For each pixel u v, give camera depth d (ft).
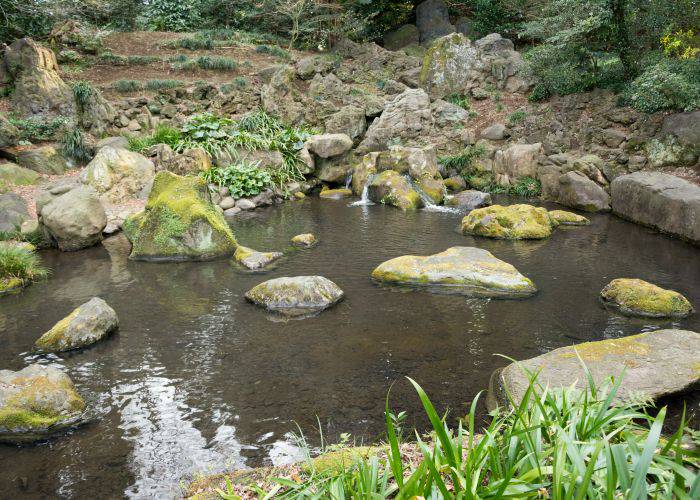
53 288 24.36
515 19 71.51
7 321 20.63
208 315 20.81
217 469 11.58
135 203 38.37
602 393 9.92
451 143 52.95
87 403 14.56
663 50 45.93
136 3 73.41
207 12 77.97
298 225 36.06
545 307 21.16
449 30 74.64
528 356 16.92
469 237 32.42
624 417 8.32
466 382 15.25
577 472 6.80
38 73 46.39
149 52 65.10
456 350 17.42
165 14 74.74
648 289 20.92
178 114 54.29
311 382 15.46
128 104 52.49
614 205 38.34
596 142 45.60
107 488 11.09
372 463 8.10
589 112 48.57
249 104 58.13
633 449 7.27
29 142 43.29
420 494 7.31
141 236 28.86
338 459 9.76
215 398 14.67
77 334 18.25
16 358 17.46
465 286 23.26
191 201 29.19
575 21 46.24
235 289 23.79
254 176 43.78
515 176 46.88
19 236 30.91
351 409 13.94
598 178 40.98
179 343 18.33
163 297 22.94
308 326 19.56
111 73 59.00
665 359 14.25
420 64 66.13
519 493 6.98
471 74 59.82
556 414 8.56
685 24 44.27
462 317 20.21
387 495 8.12
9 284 24.07
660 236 32.24
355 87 62.13
